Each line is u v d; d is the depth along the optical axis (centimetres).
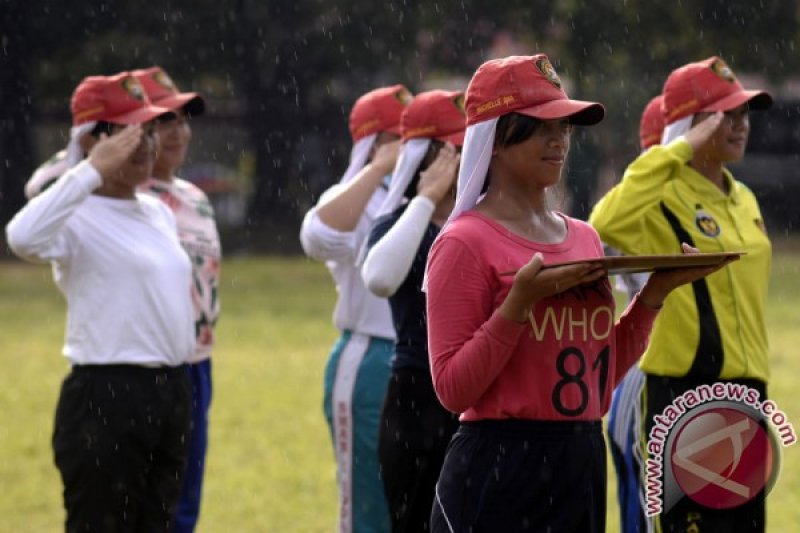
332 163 7056
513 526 1067
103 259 1520
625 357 1126
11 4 6350
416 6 6284
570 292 1062
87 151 1655
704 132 1506
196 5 6312
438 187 1459
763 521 1469
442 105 1514
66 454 1512
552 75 1075
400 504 1483
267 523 1989
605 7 6250
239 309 4438
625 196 1488
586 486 1071
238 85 6994
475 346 1030
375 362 1627
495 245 1066
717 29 6291
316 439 2562
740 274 1499
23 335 3909
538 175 1072
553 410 1057
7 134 6844
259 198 7156
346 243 1628
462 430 1094
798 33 6353
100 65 6438
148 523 1555
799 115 7350
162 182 1852
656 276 1091
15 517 2042
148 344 1519
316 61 6588
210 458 2409
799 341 3650
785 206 7419
